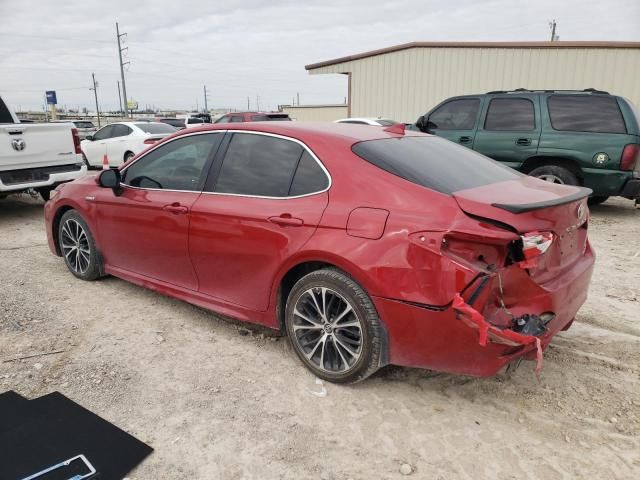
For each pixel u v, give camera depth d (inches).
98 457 96.9
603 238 265.9
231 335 150.2
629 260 225.1
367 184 116.6
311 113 1461.6
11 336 147.0
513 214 101.0
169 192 155.1
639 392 122.1
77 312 164.7
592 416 113.3
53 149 308.7
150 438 103.7
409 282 104.9
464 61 586.6
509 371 130.5
